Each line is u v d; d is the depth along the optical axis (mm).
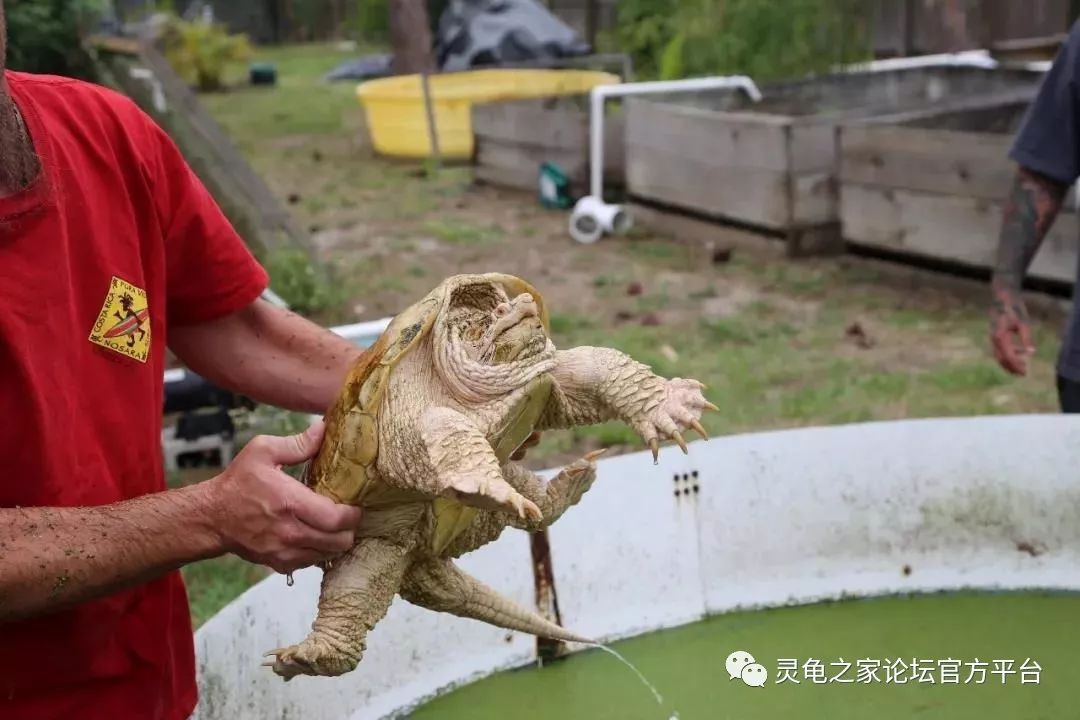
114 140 1626
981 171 5789
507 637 2686
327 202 9211
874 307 5977
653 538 2846
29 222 1447
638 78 11023
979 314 5758
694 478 2904
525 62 12633
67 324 1490
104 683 1608
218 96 17016
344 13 26250
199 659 2064
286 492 1451
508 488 1402
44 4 6242
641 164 7898
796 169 6773
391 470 1537
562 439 4508
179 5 26156
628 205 8156
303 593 2408
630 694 2529
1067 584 2885
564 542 2750
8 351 1420
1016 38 10289
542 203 8789
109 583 1426
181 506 1454
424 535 1688
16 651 1524
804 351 5383
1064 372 3238
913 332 5566
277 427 4211
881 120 6656
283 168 10891
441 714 2492
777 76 8930
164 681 1690
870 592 2908
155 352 1669
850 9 8945
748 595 2883
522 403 1576
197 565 3697
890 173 6254
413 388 1576
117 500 1584
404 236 8008
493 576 2652
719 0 9289
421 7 13977
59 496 1486
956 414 4512
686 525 2879
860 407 4637
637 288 6410
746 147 7000
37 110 1517
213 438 4230
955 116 6832
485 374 1553
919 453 2969
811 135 6766
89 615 1559
